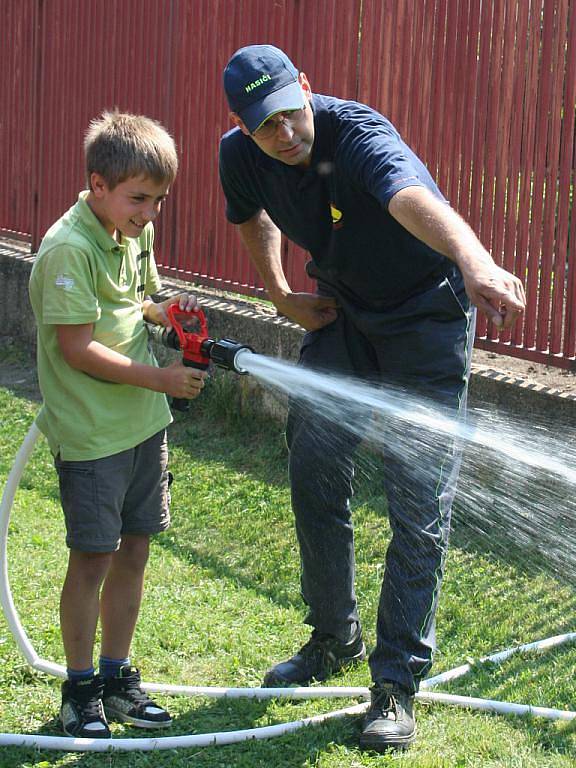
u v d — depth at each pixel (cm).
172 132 810
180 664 423
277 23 716
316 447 390
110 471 361
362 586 504
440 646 444
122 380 354
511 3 578
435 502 368
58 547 534
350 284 384
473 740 361
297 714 384
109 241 358
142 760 350
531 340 585
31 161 981
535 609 470
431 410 373
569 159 558
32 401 813
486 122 595
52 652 420
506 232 591
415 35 627
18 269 951
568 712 379
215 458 680
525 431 547
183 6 793
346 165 349
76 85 916
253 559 530
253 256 420
